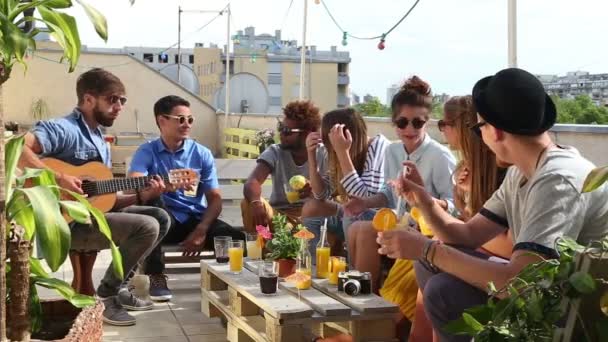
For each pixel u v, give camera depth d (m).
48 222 2.22
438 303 2.58
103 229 2.62
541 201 2.16
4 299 1.98
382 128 7.35
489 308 1.67
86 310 2.48
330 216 4.50
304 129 4.89
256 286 3.44
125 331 3.99
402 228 2.85
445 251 2.43
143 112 16.50
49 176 2.64
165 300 4.62
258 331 3.25
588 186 1.55
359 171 4.32
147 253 4.24
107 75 4.36
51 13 2.28
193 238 4.78
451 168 3.90
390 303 3.12
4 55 1.96
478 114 2.41
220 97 16.41
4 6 2.13
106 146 4.51
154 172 4.84
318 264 3.66
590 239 2.18
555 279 1.52
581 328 1.54
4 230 1.97
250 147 12.47
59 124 4.22
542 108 2.23
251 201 4.80
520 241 2.19
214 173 5.03
